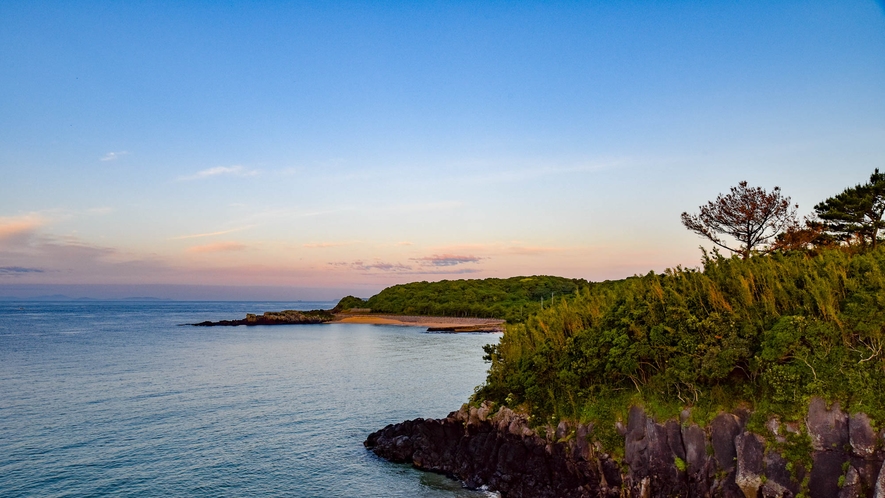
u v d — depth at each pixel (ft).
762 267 100.63
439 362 280.10
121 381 212.02
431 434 124.36
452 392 195.62
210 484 106.11
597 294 136.87
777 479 74.33
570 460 99.35
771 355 80.59
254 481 108.17
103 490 101.71
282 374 235.81
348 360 288.10
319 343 393.50
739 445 78.74
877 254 94.43
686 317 93.86
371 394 191.31
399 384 211.82
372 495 102.73
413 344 386.73
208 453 123.44
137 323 638.94
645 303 101.35
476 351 335.88
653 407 91.04
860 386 73.20
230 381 215.92
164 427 143.23
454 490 105.29
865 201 136.46
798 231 148.36
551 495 97.76
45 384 203.62
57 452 121.70
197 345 369.71
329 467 116.88
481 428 120.98
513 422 113.19
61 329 515.50
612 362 99.91
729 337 87.86
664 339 94.17
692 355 89.56
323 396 187.01
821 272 92.38
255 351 333.42
